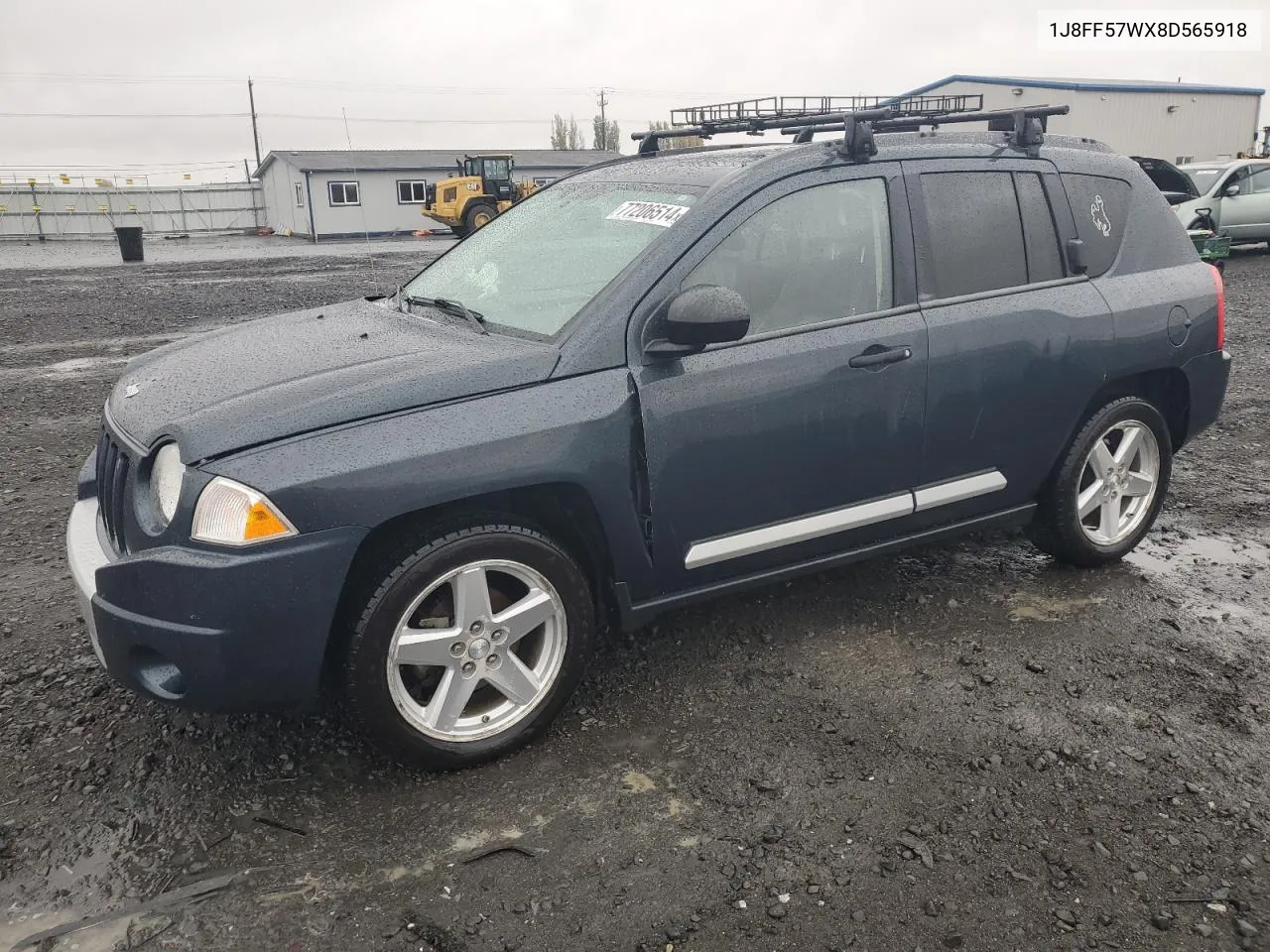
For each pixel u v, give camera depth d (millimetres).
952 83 39562
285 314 4320
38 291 18203
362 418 2814
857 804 2879
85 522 3375
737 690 3512
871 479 3660
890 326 3582
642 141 4777
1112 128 36531
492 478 2893
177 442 2791
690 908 2484
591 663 3699
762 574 3562
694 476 3264
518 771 3061
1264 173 18031
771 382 3332
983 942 2375
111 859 2660
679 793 2939
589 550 3271
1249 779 2992
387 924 2432
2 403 8352
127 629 2768
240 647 2695
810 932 2406
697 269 3258
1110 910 2475
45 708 3393
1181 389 4520
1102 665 3666
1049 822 2801
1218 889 2545
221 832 2770
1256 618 4059
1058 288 4023
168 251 34406
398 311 3898
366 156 47500
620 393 3102
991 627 3975
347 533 2730
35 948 2355
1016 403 3914
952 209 3793
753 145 4145
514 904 2498
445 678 2998
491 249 4031
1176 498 5535
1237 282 15148
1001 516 4117
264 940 2383
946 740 3199
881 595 4258
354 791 2955
